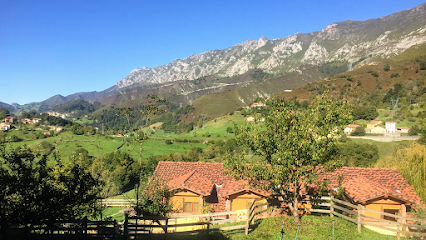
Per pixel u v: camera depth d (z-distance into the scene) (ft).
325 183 49.98
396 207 60.75
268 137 48.39
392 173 73.82
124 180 165.58
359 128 284.82
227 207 66.03
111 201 110.93
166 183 62.54
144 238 44.91
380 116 350.23
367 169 75.15
